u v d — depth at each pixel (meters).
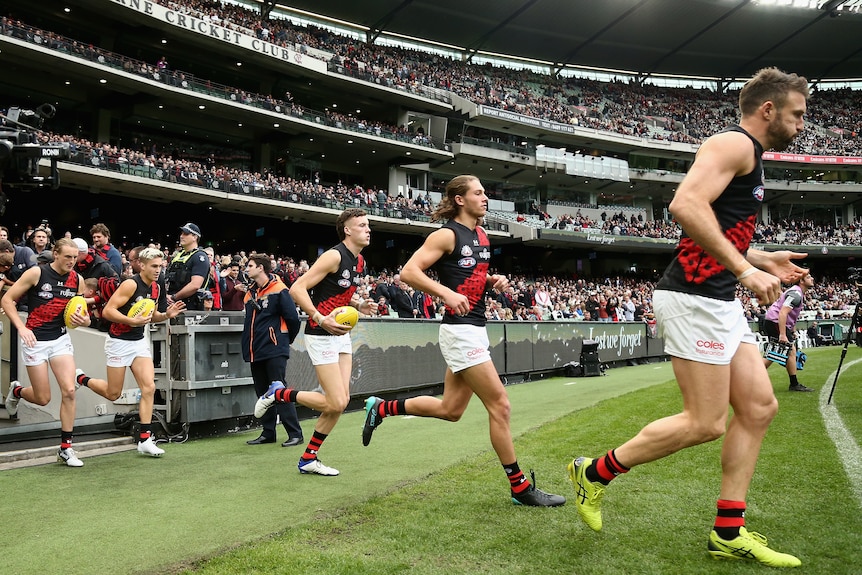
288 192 27.05
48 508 3.60
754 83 2.67
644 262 42.47
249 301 5.85
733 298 2.65
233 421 6.52
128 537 3.07
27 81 23.94
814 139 45.03
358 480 4.20
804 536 2.78
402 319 8.99
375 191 34.25
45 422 6.18
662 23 40.09
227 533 3.11
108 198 25.11
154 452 5.14
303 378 7.36
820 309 30.80
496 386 3.44
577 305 20.19
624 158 42.12
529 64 44.72
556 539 2.88
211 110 26.47
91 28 24.64
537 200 41.56
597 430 5.66
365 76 30.78
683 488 3.66
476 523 3.14
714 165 2.52
